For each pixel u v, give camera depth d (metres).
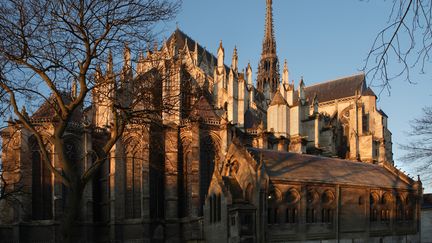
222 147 84.56
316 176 66.88
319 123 109.38
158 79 36.41
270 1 160.38
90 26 26.92
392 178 81.75
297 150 92.81
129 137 83.00
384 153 119.38
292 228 62.12
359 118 120.44
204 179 84.94
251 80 121.62
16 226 78.75
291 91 108.88
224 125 85.12
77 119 86.19
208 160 86.31
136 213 83.44
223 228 61.28
